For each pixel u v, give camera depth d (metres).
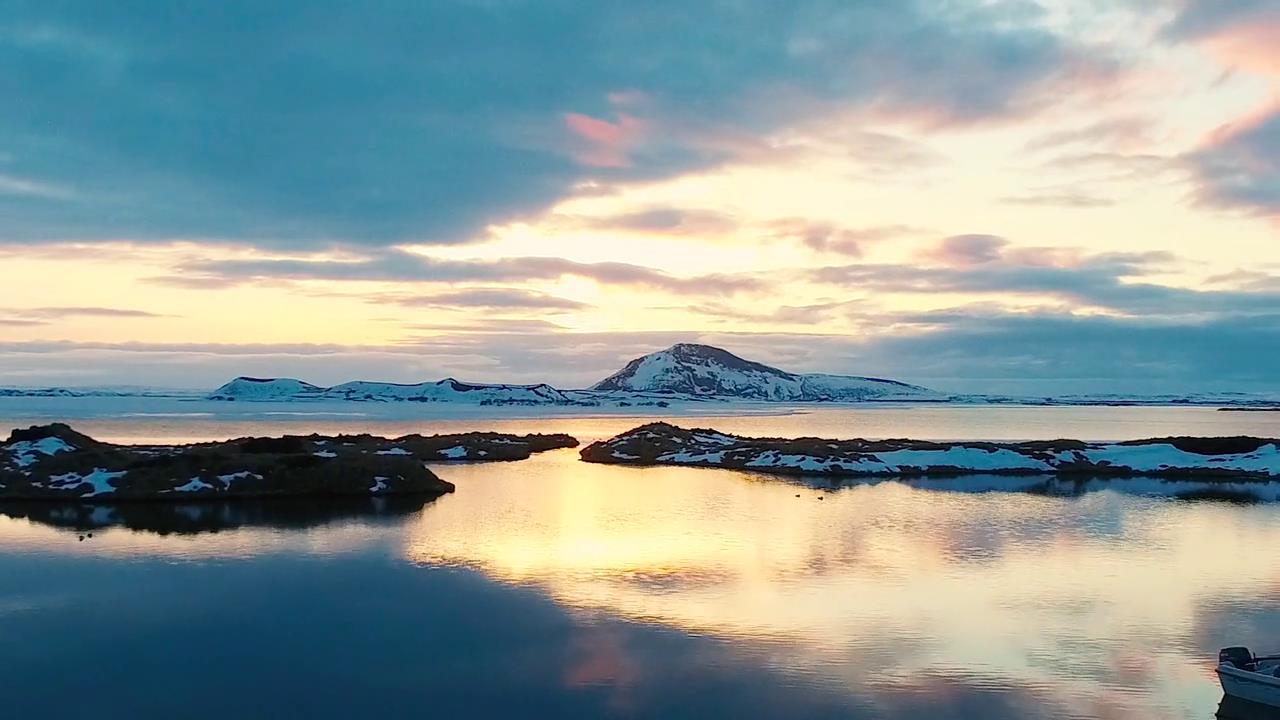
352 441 106.19
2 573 35.66
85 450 68.88
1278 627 28.55
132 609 29.94
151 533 45.84
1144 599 32.06
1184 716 21.00
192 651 25.39
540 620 28.59
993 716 20.83
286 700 21.61
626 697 21.83
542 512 54.62
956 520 51.62
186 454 66.69
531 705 21.27
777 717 20.59
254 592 32.41
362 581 34.22
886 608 30.42
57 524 49.03
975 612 30.00
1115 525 50.06
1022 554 40.50
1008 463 86.62
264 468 64.75
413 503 59.44
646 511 55.22
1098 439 152.88
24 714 20.72
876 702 21.59
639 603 30.86
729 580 34.56
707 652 25.34
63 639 26.52
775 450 94.31
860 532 46.66
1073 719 20.73
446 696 21.88
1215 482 77.38
